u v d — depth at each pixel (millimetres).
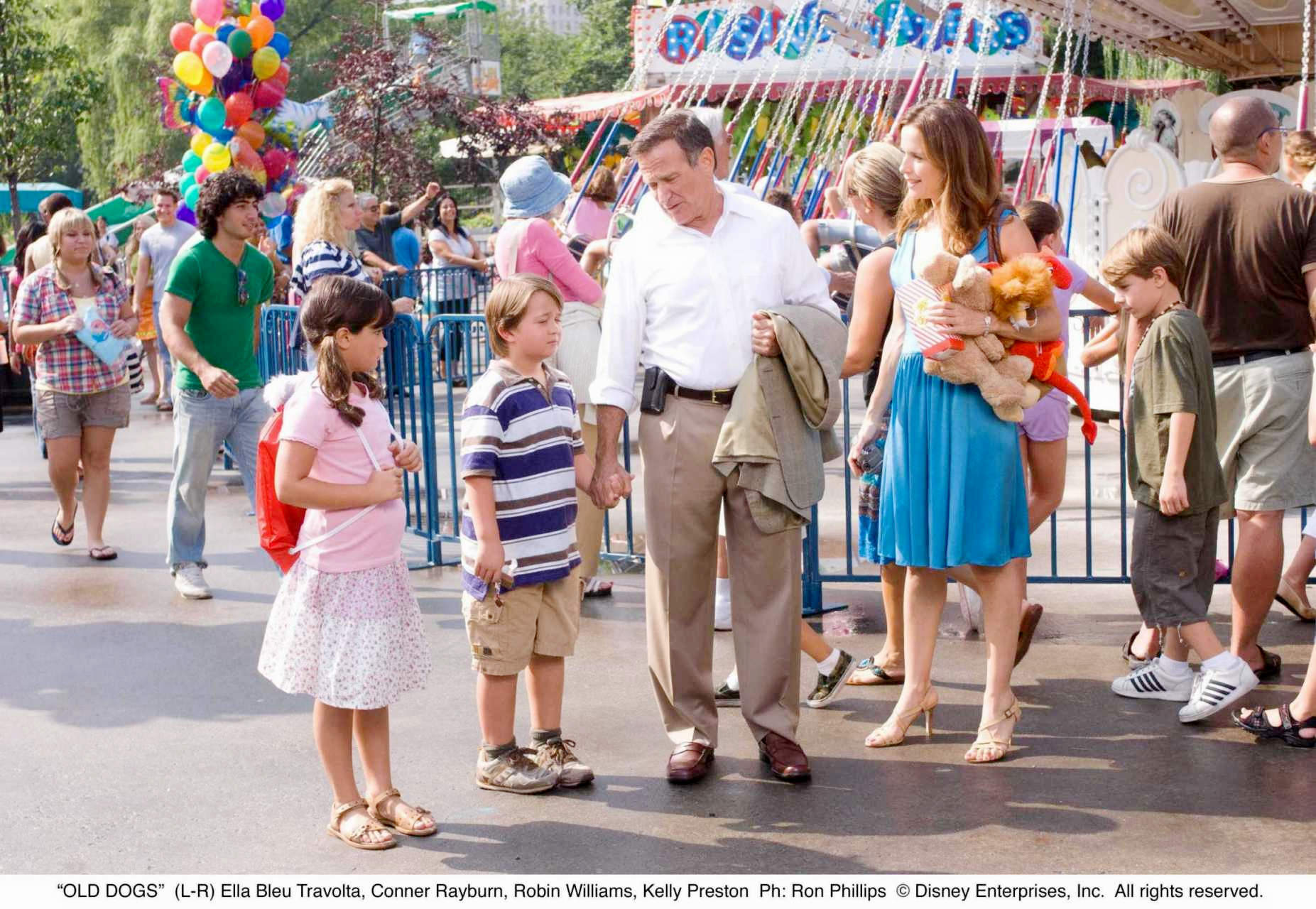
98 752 4531
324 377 3695
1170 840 3658
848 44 14539
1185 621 4500
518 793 4098
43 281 7238
